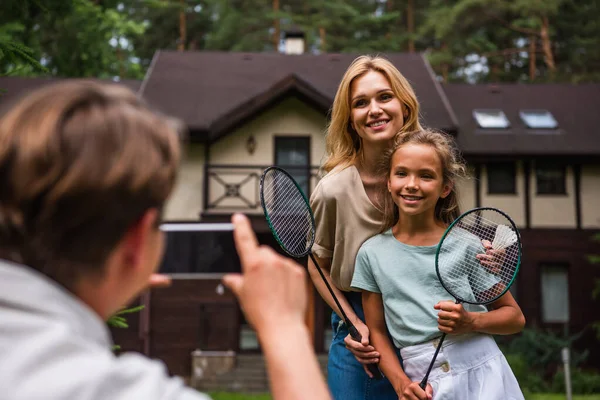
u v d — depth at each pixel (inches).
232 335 682.2
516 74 1226.6
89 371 32.4
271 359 39.6
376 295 122.6
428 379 116.0
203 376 674.2
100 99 36.3
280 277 41.3
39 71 192.5
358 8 1344.7
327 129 140.3
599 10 1171.9
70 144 34.2
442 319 110.0
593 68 1167.0
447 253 117.7
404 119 132.2
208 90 753.6
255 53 831.7
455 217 124.7
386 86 128.8
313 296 701.3
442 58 1163.9
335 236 128.4
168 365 685.3
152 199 36.4
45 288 34.1
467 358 115.0
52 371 31.9
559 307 749.3
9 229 34.1
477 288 117.6
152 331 685.3
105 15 887.1
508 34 1203.9
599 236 701.3
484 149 730.2
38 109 35.0
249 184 702.5
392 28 1300.4
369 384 127.7
